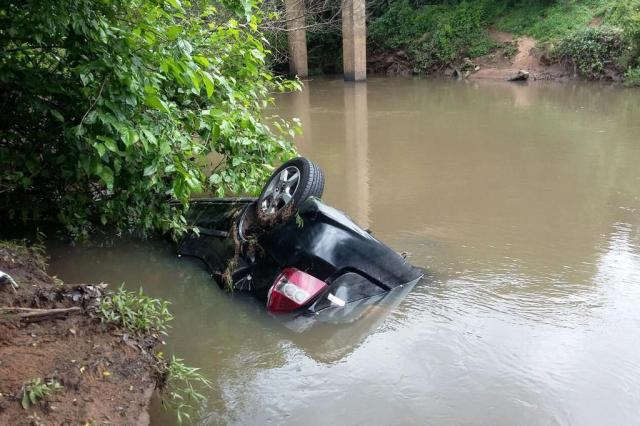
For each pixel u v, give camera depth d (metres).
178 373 3.07
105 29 4.15
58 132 4.83
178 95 5.48
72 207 5.14
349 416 2.86
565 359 3.31
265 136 5.82
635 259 4.87
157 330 3.35
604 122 11.51
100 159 4.55
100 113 4.05
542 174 7.78
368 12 28.61
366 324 3.81
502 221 5.95
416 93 18.11
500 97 16.30
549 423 2.78
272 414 2.89
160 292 4.42
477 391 3.03
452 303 4.08
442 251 5.13
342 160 8.84
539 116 12.49
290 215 4.44
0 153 4.66
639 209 6.26
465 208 6.41
